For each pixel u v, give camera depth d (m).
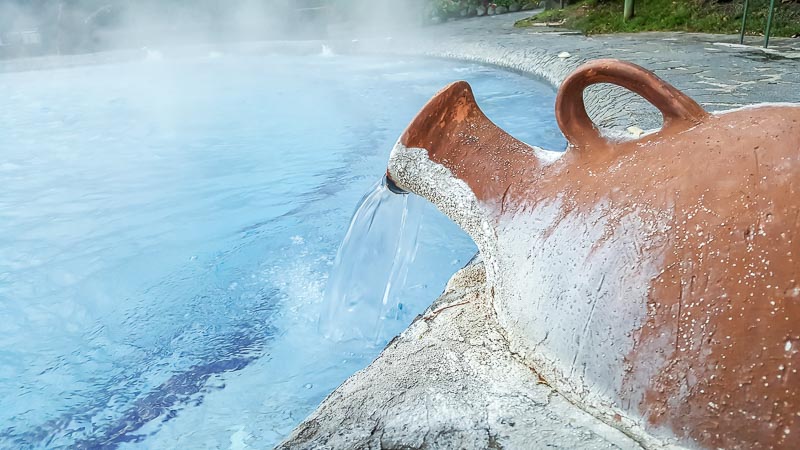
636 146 1.25
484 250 1.47
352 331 2.62
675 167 1.15
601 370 1.16
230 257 3.54
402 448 1.19
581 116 1.33
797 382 0.96
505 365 1.36
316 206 4.29
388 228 2.56
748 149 1.09
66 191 4.99
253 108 7.75
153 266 3.50
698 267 1.06
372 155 5.48
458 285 1.84
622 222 1.17
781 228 1.00
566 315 1.23
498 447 1.15
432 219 3.81
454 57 9.17
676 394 1.06
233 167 5.41
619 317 1.13
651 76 1.21
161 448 2.09
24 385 2.49
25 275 3.49
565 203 1.29
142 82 9.89
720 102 4.15
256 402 2.28
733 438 1.01
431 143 1.53
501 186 1.44
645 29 9.10
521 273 1.35
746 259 1.02
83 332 2.89
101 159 5.88
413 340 1.59
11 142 6.58
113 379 2.50
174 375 2.49
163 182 5.11
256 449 2.02
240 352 2.61
